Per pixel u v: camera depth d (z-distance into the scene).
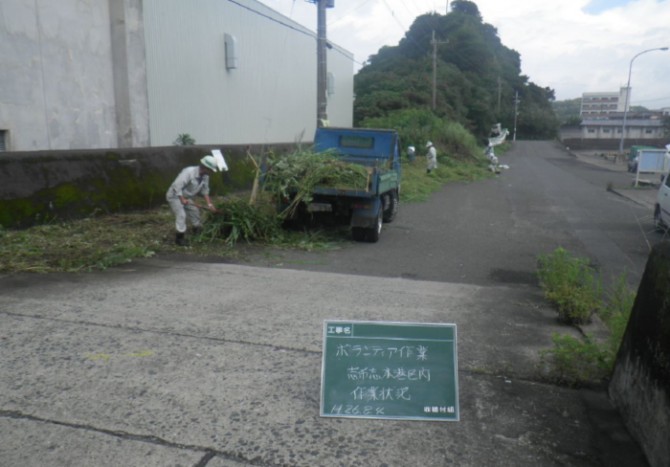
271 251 8.95
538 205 17.73
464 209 16.11
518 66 103.38
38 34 11.54
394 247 9.98
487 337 4.82
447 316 5.40
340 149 12.16
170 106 17.11
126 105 13.89
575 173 36.47
